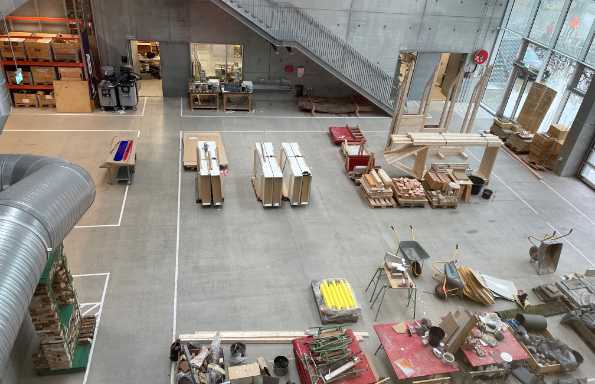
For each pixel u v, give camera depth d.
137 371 8.03
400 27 19.27
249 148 15.73
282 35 17.41
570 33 16.62
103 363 8.10
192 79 19.05
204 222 11.84
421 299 10.18
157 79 21.27
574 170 15.84
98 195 12.45
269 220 12.18
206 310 9.34
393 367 7.89
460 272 10.41
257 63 19.53
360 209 13.06
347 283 9.93
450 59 22.69
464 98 22.09
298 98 20.09
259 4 17.66
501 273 11.17
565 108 17.39
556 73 17.50
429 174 14.20
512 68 19.78
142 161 14.27
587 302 9.87
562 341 9.53
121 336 8.61
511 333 8.96
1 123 15.69
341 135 16.84
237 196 13.01
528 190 14.90
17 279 4.96
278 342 8.79
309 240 11.60
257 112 18.70
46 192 6.11
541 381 8.36
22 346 7.94
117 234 11.13
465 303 10.21
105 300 9.32
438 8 19.20
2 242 5.10
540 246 11.12
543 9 17.86
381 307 9.85
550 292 10.48
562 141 16.02
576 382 8.42
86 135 15.51
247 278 10.23
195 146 14.91
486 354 8.38
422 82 21.42
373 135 17.73
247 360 8.38
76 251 10.47
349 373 7.74
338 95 20.84
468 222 12.98
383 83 19.12
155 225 11.56
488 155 14.55
